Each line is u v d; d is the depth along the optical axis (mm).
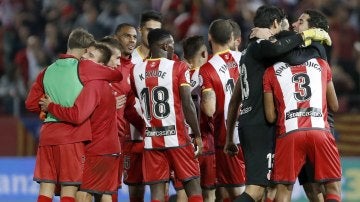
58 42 63656
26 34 65750
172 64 31781
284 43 28828
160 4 69250
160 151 31891
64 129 30266
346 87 58594
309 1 67500
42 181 30453
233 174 33281
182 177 31812
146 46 35250
